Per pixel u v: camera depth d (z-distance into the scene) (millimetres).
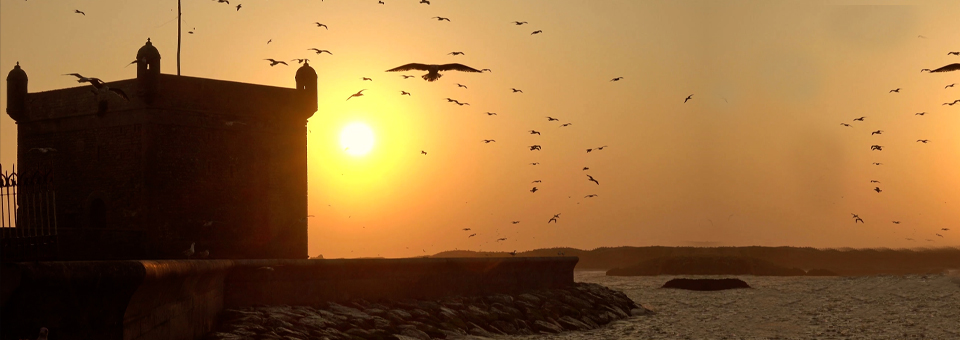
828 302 52125
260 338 23469
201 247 41625
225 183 42812
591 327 38688
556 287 45812
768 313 46250
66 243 36281
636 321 42125
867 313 44281
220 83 42844
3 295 14758
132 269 15664
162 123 40812
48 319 15156
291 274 28828
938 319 40188
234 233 42969
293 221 45406
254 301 27297
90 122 42469
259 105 44219
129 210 40719
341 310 29516
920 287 58062
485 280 39344
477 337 31844
